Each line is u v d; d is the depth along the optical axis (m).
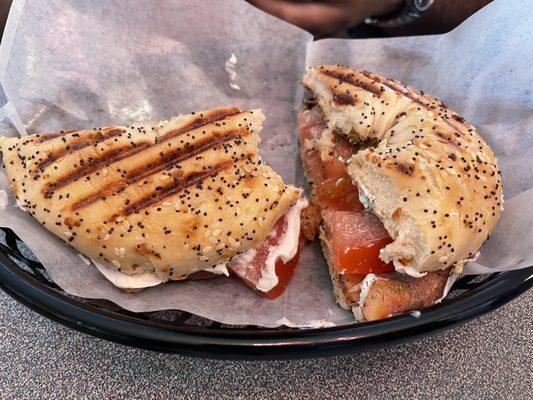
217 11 0.21
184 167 0.17
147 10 0.21
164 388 0.15
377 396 0.15
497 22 0.19
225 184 0.17
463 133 0.18
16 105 0.18
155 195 0.16
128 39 0.21
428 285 0.16
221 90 0.23
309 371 0.15
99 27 0.20
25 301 0.13
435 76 0.22
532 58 0.19
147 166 0.17
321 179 0.20
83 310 0.13
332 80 0.21
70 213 0.15
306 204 0.19
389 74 0.23
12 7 0.17
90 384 0.14
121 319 0.13
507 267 0.16
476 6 0.23
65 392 0.14
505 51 0.20
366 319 0.16
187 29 0.21
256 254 0.17
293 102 0.24
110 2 0.20
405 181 0.16
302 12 0.23
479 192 0.17
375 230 0.17
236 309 0.16
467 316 0.14
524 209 0.17
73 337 0.15
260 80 0.23
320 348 0.13
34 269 0.16
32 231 0.16
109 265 0.16
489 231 0.17
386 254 0.16
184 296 0.16
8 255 0.15
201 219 0.16
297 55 0.23
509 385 0.15
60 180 0.16
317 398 0.15
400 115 0.19
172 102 0.22
